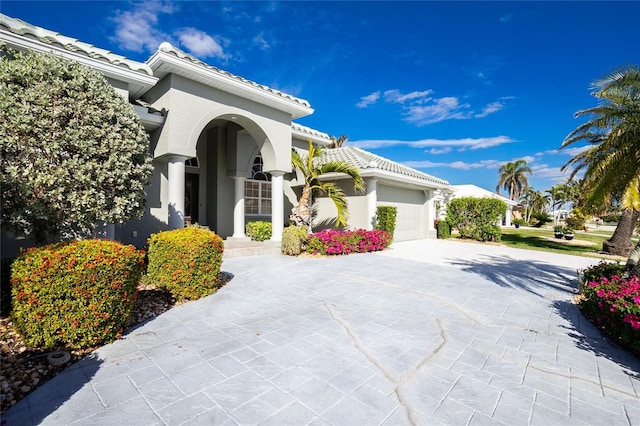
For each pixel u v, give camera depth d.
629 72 7.73
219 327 5.31
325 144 19.58
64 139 5.43
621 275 7.29
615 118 8.29
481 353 4.57
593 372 4.09
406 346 4.73
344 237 13.71
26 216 5.35
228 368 3.95
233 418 3.00
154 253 6.71
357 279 9.05
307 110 13.60
